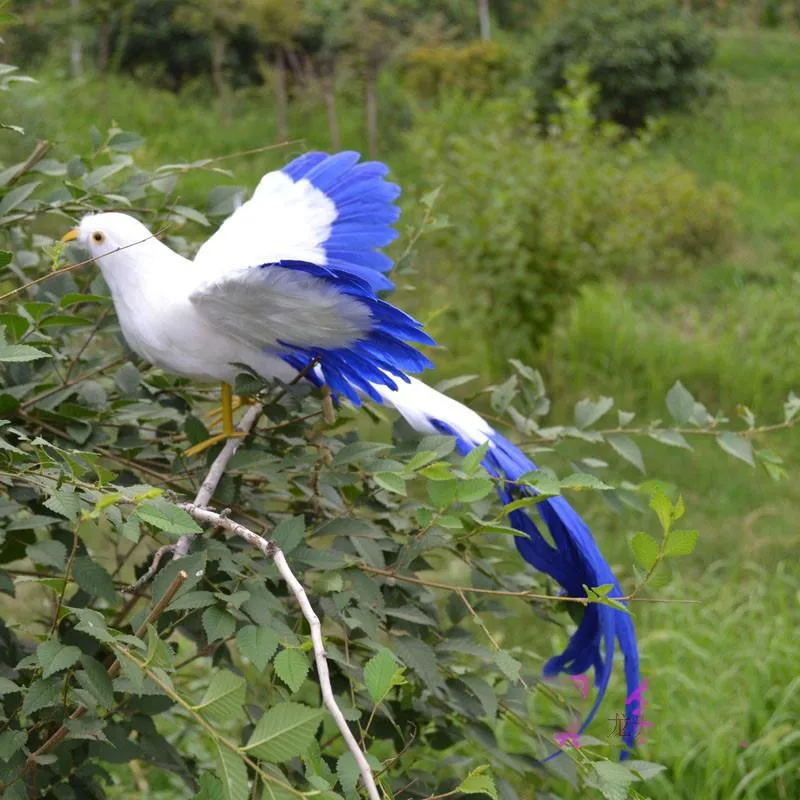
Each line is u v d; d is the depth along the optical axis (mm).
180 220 2807
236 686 1559
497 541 2916
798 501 7855
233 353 2244
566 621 5727
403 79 17203
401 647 2180
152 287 2266
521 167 9039
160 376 2736
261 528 2445
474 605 2543
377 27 15469
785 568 6902
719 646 5348
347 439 2480
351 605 2246
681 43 16812
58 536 2449
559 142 9648
